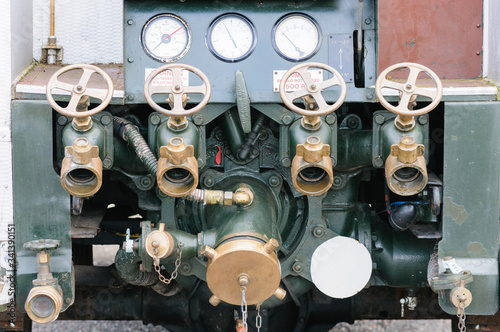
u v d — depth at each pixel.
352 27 4.25
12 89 4.08
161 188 3.86
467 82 4.45
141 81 4.21
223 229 4.14
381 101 3.77
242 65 4.23
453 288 4.12
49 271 4.05
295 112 3.90
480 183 4.18
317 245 4.43
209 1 4.26
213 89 4.20
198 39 4.25
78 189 3.91
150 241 4.04
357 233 4.59
